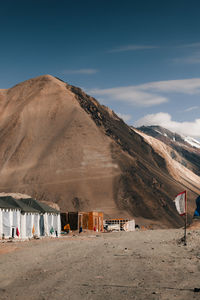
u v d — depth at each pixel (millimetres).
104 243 28859
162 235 41531
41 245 27391
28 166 165875
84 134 181750
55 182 156000
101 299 8320
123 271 12688
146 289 9383
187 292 8938
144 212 147125
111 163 168875
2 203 43656
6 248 25219
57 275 11984
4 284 10688
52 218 54188
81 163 166375
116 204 147500
